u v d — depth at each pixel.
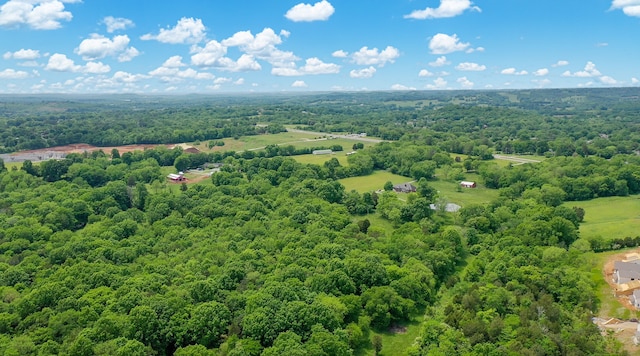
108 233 146.50
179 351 85.88
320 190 197.62
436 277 126.69
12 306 101.00
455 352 88.19
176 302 97.31
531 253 128.25
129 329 89.12
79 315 94.69
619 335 92.94
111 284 111.06
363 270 115.38
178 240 144.38
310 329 91.69
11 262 128.75
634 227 163.12
